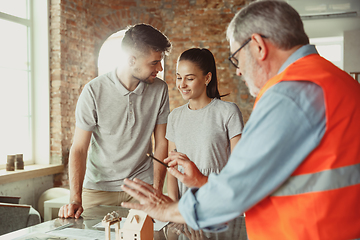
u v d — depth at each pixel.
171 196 1.87
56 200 3.39
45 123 4.31
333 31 5.48
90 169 2.13
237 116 1.87
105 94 2.04
